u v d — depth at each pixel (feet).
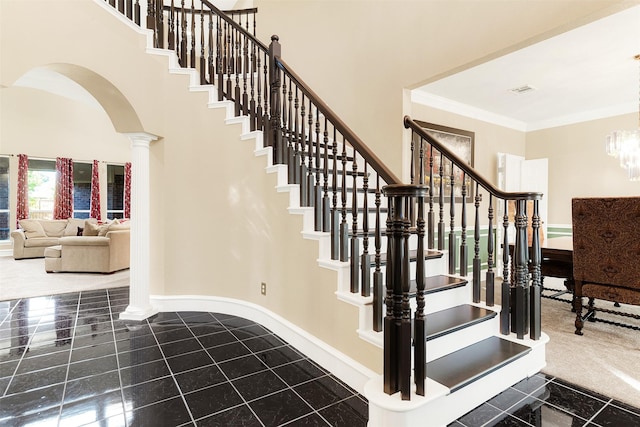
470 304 8.28
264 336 9.37
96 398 6.37
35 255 24.30
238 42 11.87
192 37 11.71
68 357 8.10
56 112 27.78
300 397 6.41
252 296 10.66
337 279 7.23
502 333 7.69
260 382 6.95
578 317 9.41
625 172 15.84
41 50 8.05
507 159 17.40
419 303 5.33
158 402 6.25
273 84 9.65
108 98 10.41
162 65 11.31
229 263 11.17
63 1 8.51
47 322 10.57
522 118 18.03
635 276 8.41
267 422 5.68
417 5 9.78
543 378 7.09
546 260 11.84
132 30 10.43
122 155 31.17
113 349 8.56
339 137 12.46
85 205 29.45
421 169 9.50
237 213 10.93
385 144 10.73
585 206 9.07
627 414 5.93
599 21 8.78
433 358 6.51
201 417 5.81
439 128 15.20
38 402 6.23
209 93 11.27
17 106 26.05
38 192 27.43
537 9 7.30
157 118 11.16
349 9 11.93
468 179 16.01
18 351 8.43
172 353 8.32
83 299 13.29
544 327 10.02
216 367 7.61
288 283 9.04
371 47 11.18
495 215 17.39
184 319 10.75
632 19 8.69
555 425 5.64
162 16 11.43
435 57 9.32
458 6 8.79
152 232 11.64
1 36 7.34
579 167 17.24
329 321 7.48
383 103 10.79
